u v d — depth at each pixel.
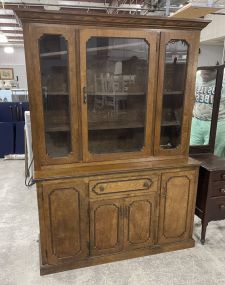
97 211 1.86
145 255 2.07
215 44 5.19
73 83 1.68
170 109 2.02
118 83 1.87
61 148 1.82
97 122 1.88
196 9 2.31
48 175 1.70
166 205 2.02
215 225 2.51
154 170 1.90
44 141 1.73
